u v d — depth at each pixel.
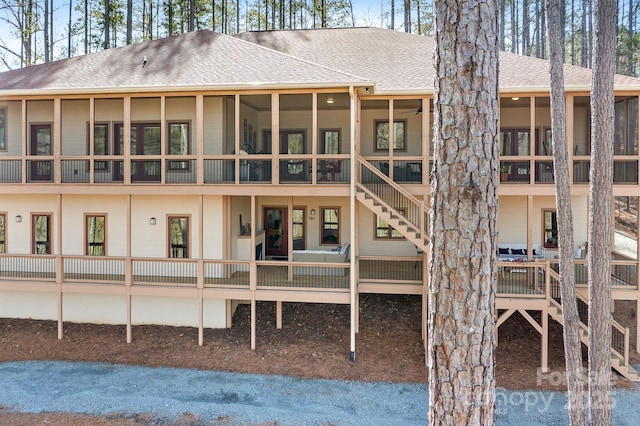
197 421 7.95
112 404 8.46
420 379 9.57
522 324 12.01
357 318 11.47
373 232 14.16
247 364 10.22
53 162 12.10
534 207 13.27
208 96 11.26
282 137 14.38
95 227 12.49
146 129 12.55
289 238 11.52
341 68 14.16
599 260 7.26
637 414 8.20
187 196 12.11
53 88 11.05
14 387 9.13
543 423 8.02
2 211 12.75
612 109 7.23
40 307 12.40
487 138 2.88
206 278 11.51
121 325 12.15
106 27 25.08
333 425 7.90
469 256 2.86
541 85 11.05
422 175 11.51
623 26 27.31
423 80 12.38
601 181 7.26
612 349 9.83
